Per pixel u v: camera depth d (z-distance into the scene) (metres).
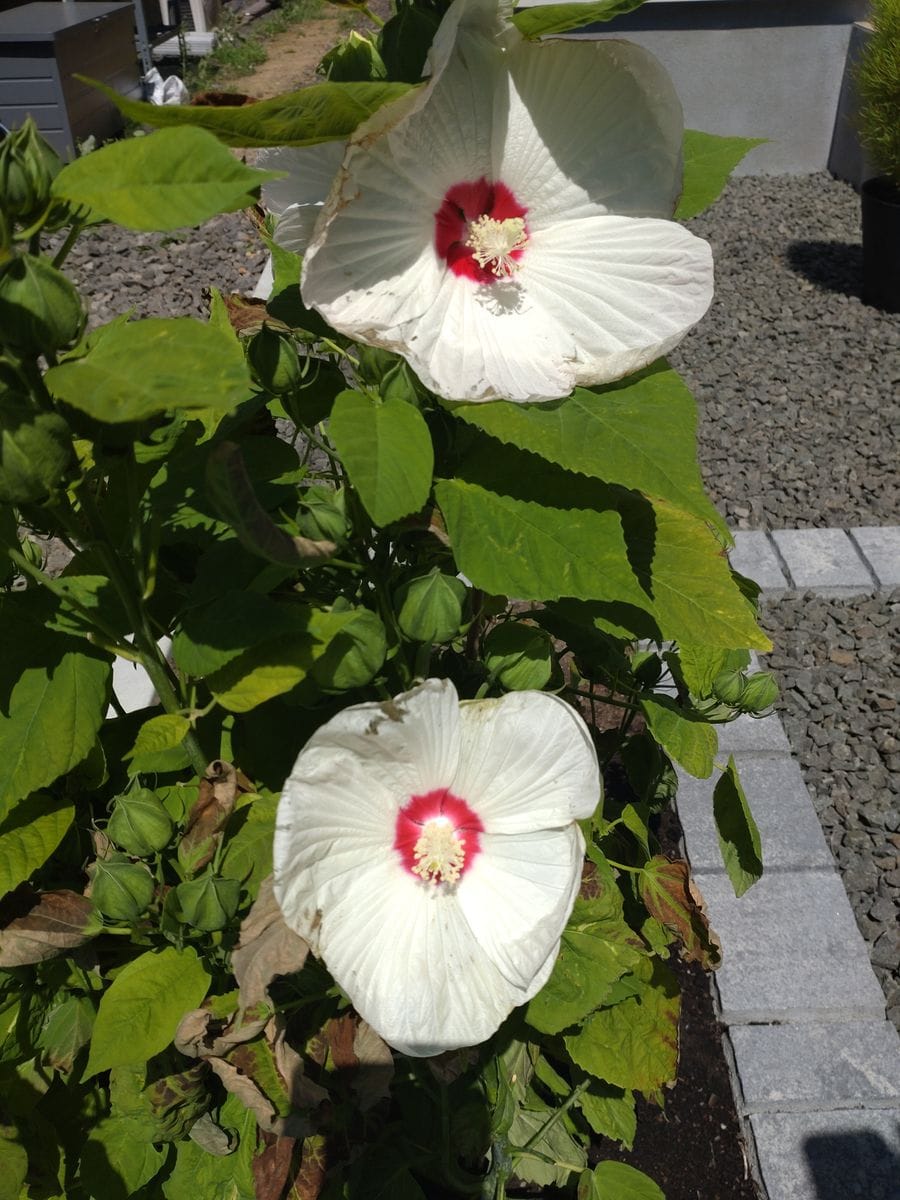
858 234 2.96
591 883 0.71
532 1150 0.86
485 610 0.74
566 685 0.79
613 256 0.53
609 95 0.50
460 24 0.47
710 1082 1.04
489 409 0.50
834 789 1.35
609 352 0.53
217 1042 0.57
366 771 0.50
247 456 0.60
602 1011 0.79
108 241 2.78
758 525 1.82
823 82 3.27
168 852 0.67
